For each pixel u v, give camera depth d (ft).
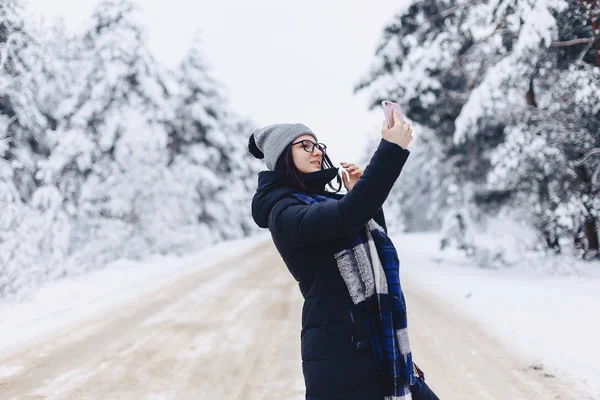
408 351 5.09
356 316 5.07
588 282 29.58
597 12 30.83
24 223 38.75
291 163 5.55
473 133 38.88
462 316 22.54
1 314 25.66
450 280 33.94
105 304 28.35
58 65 54.70
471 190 49.57
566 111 34.01
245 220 122.21
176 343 19.10
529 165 36.09
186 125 92.02
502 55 40.11
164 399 13.26
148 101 68.44
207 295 30.42
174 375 15.28
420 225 130.93
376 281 5.13
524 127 36.19
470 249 45.06
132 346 18.80
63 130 59.21
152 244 61.52
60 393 13.89
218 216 95.86
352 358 4.99
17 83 44.29
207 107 96.78
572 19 32.30
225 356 17.19
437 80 45.91
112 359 17.13
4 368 16.24
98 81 61.82
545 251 38.50
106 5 65.62
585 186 35.17
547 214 36.60
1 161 41.29
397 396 4.87
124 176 58.95
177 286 35.06
